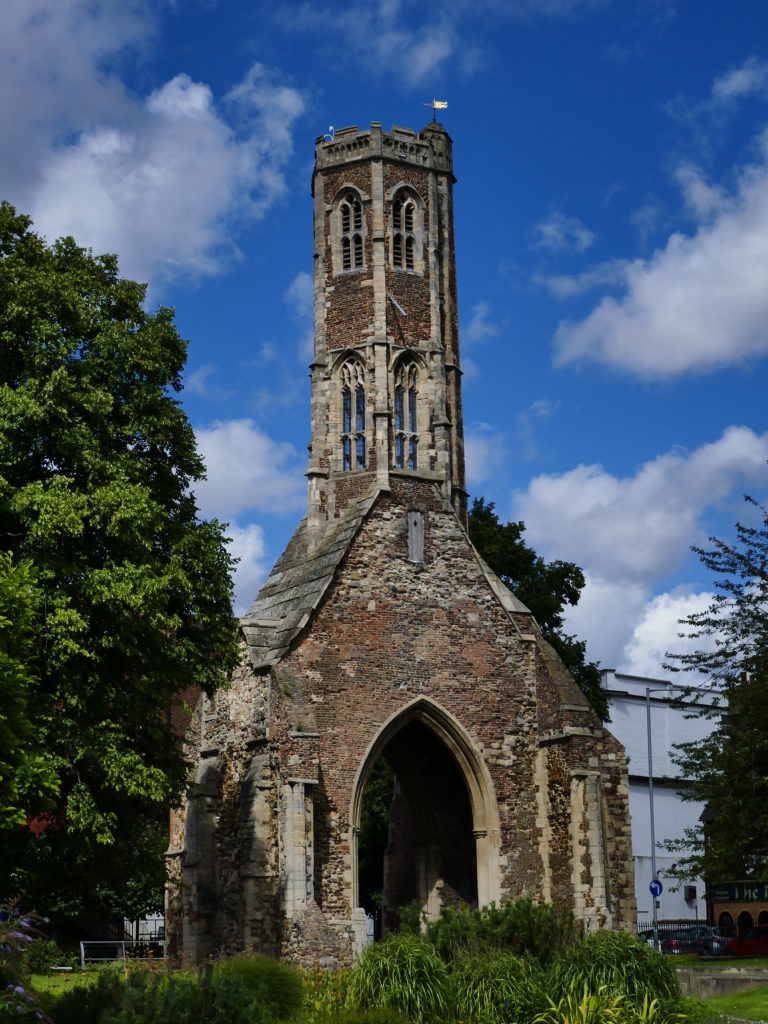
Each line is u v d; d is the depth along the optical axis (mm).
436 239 48438
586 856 41219
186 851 42500
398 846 47812
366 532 43406
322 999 23094
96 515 28938
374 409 45469
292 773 38406
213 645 31828
